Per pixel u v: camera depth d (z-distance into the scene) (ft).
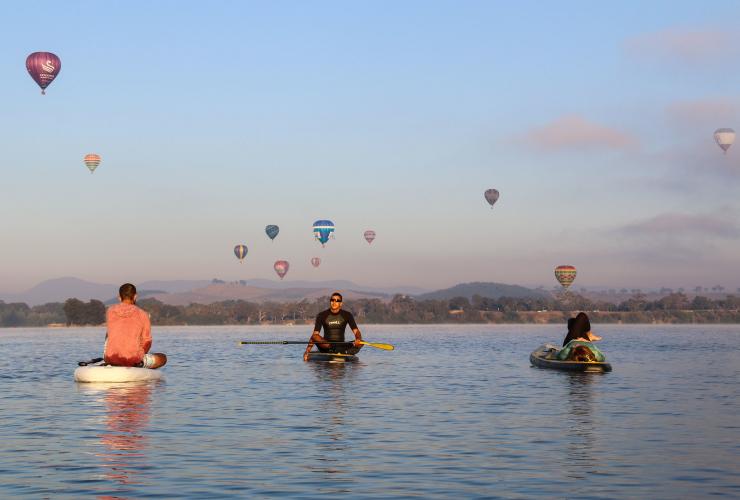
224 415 49.80
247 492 29.66
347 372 84.64
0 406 53.83
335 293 99.96
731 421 47.67
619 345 177.37
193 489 30.09
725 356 124.98
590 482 31.22
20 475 32.37
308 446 38.93
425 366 95.14
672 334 303.07
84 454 36.73
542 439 41.04
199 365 96.63
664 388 68.39
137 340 70.13
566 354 90.53
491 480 31.60
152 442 39.93
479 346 168.76
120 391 63.57
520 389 67.10
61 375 81.92
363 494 29.43
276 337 269.85
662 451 37.65
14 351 147.95
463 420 48.03
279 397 60.13
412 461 35.32
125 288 70.69
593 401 58.18
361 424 46.26
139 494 29.32
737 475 32.40
